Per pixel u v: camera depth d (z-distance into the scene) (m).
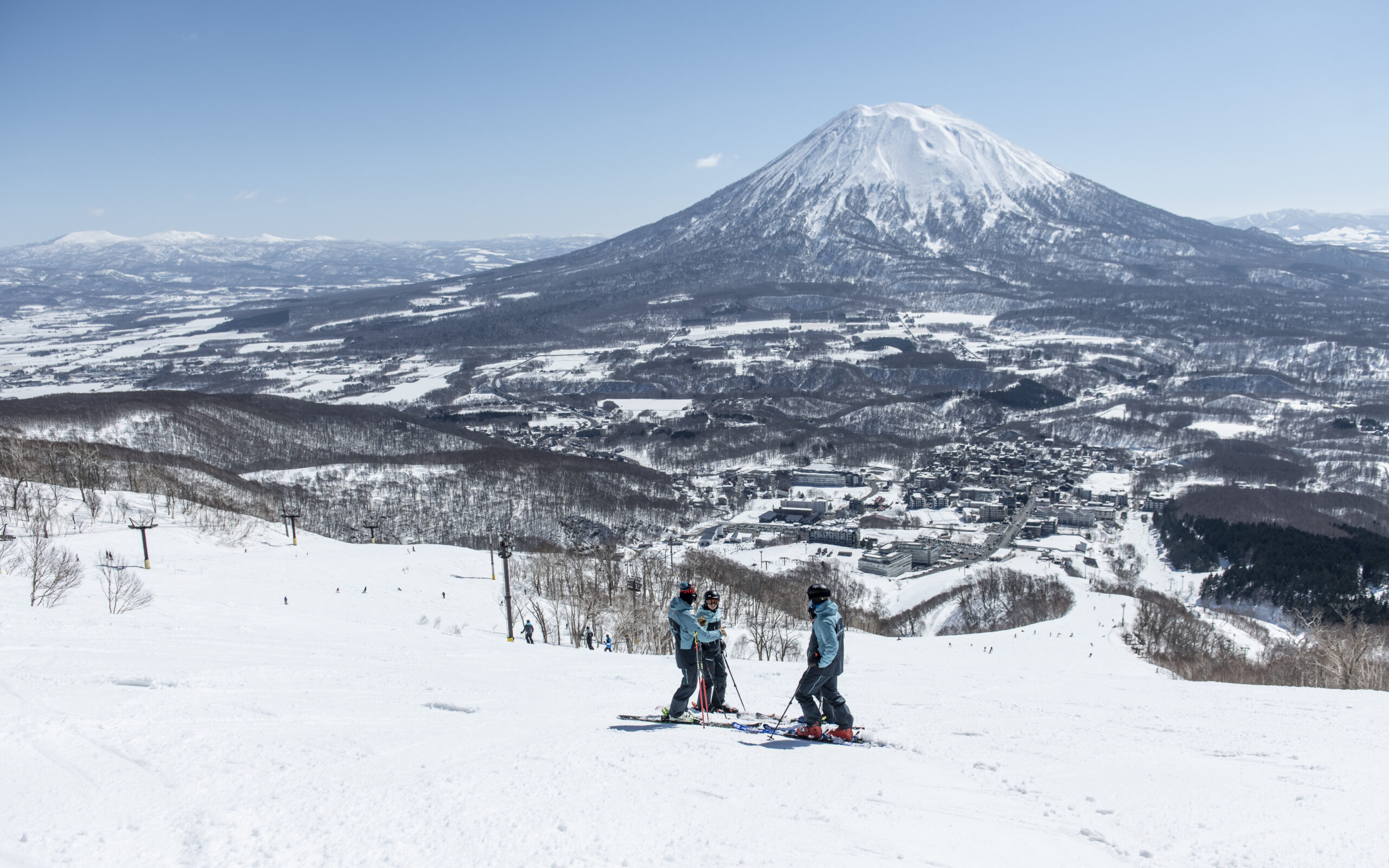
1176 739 13.14
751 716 14.40
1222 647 73.50
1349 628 34.44
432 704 14.36
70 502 94.69
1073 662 60.62
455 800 8.96
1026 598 111.12
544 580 76.25
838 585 123.62
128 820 7.96
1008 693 19.30
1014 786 10.21
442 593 70.81
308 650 21.77
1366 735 13.55
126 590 40.84
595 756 10.99
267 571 73.88
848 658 35.28
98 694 12.63
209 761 9.78
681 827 8.37
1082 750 12.30
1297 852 8.12
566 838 8.00
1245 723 14.72
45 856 7.12
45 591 38.91
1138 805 9.49
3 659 15.40
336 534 151.00
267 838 7.75
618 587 75.25
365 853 7.54
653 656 28.12
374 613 59.66
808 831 8.35
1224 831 8.66
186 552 81.50
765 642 58.09
